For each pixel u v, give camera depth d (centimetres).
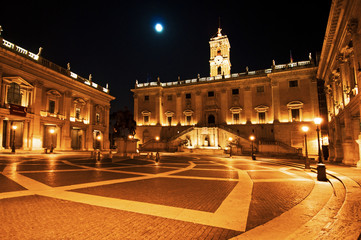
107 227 479
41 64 3628
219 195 787
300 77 4416
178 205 653
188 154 4131
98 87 5181
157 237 434
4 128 3291
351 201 650
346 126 2061
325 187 966
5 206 613
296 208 629
